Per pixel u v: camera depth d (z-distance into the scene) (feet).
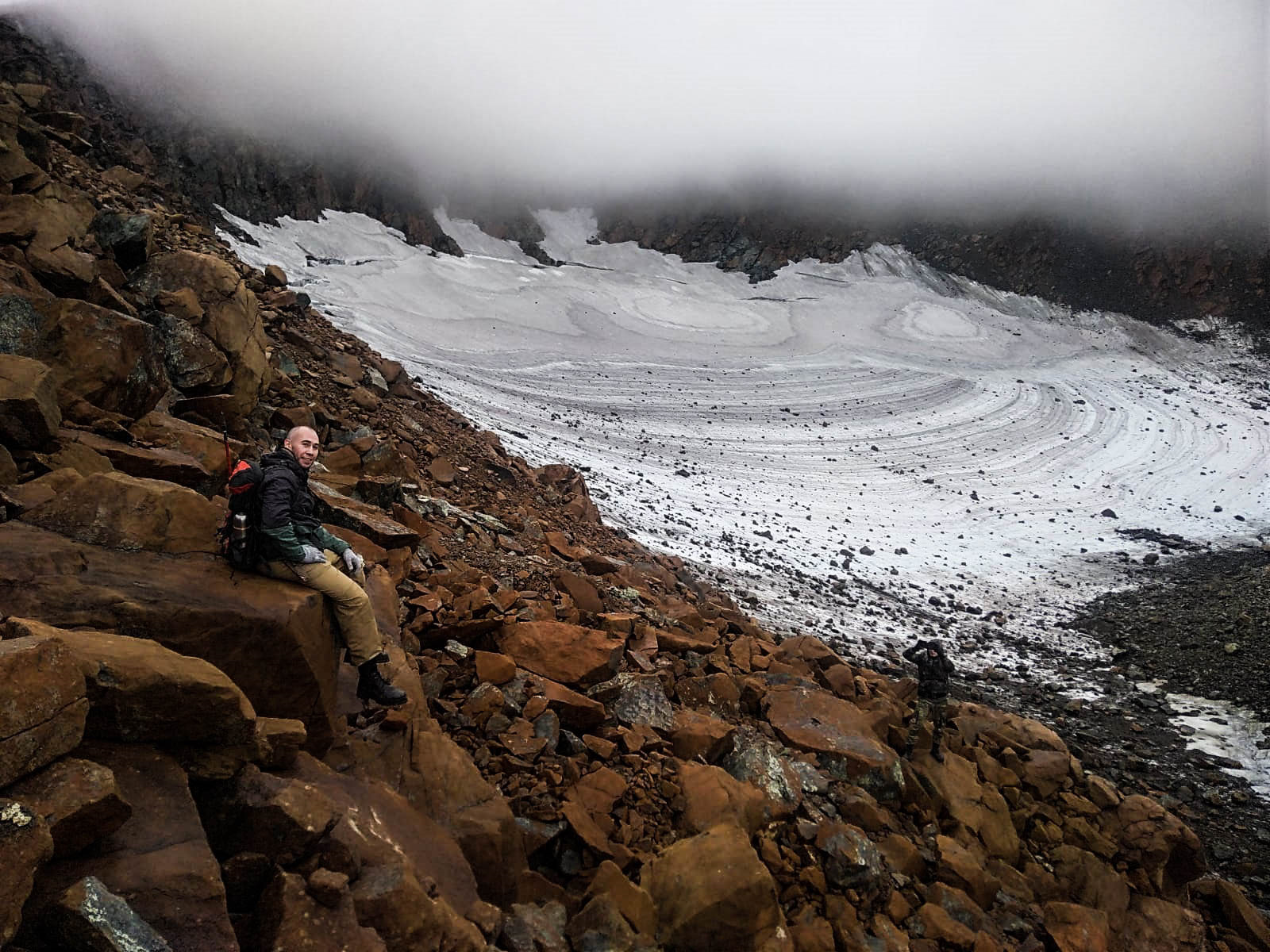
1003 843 27.09
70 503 13.89
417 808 14.99
